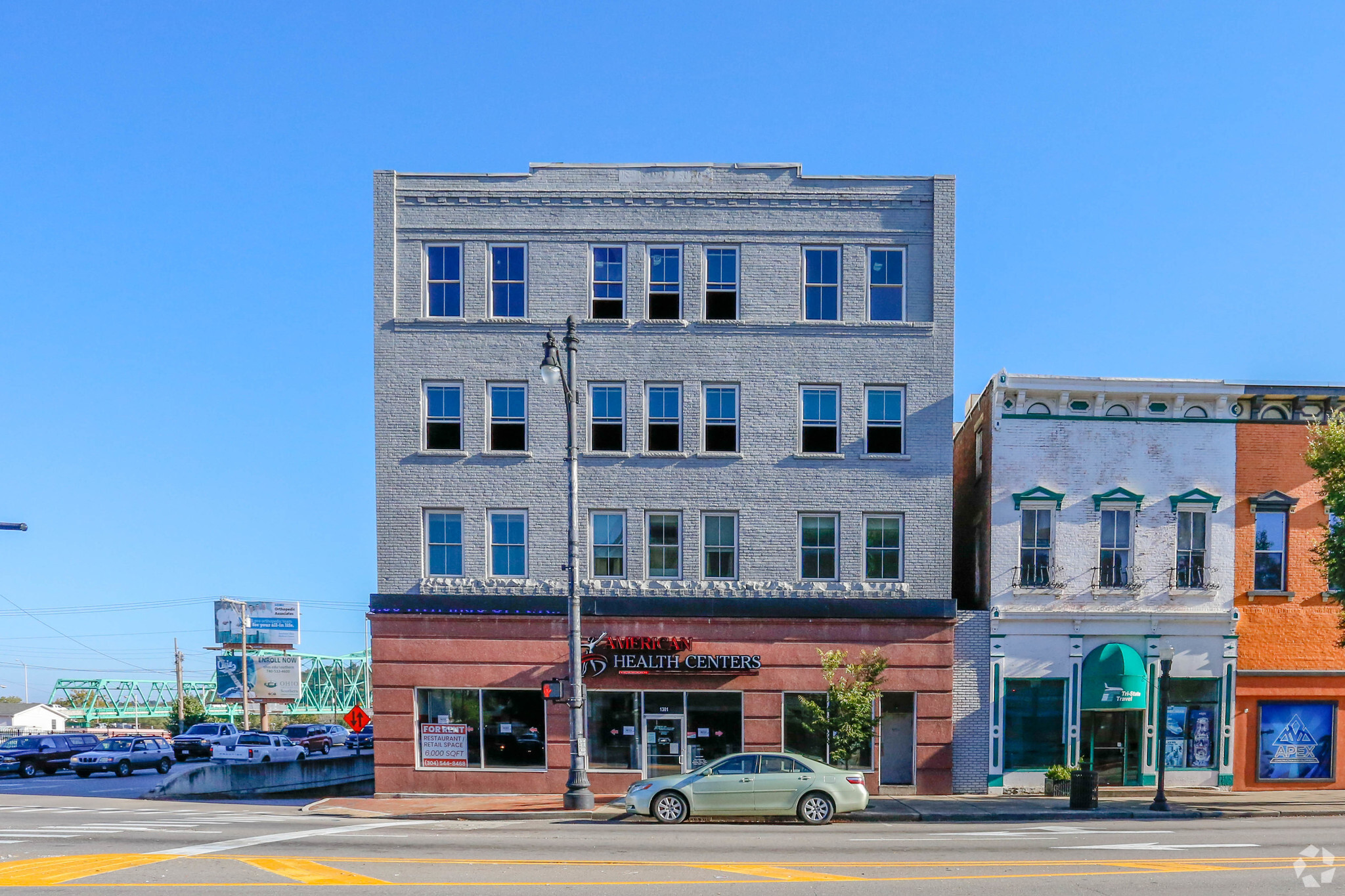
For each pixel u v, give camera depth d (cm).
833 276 2736
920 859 1496
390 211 2717
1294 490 2709
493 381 2705
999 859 1491
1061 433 2688
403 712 2620
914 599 2627
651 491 2673
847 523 2672
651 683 2609
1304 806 2331
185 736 5466
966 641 2653
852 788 2005
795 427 2689
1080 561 2659
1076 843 1688
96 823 2028
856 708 2397
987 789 2609
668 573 2666
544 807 2266
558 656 2619
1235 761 2653
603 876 1324
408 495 2670
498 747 2630
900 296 2731
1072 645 2645
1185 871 1382
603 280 2723
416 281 2712
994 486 2672
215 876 1327
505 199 2720
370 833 1827
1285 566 2700
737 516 2680
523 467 2678
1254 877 1341
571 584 2259
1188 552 2683
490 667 2622
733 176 2733
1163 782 2302
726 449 2695
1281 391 2689
